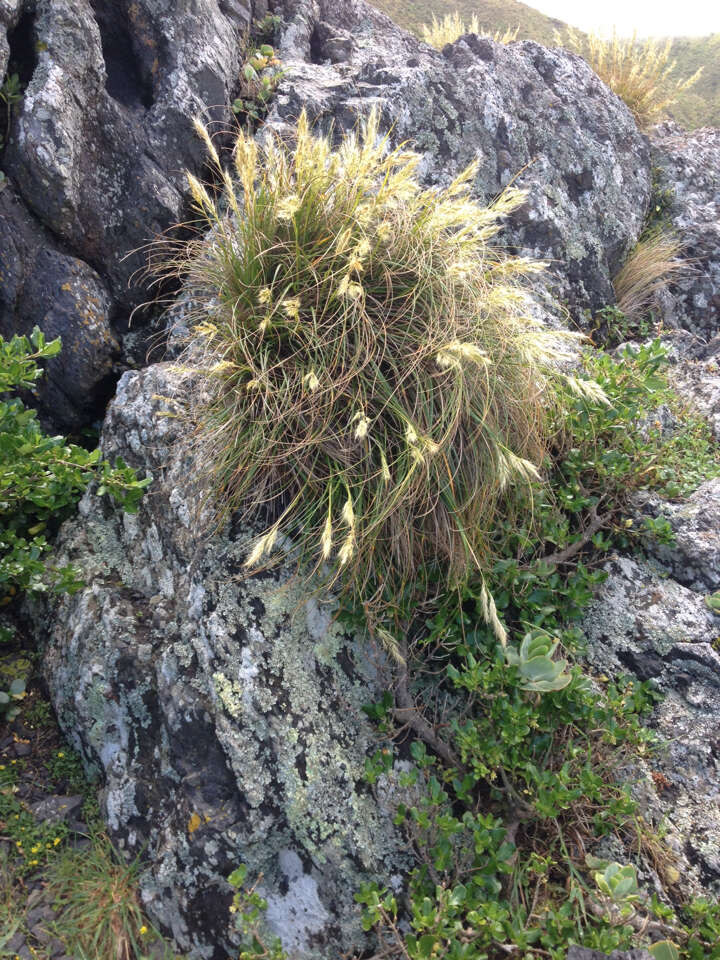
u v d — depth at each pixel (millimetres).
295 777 2494
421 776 2680
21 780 2832
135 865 2590
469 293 2953
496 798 2650
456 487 2828
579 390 2986
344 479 2695
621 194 5559
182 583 2906
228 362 2643
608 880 2277
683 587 3268
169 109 4246
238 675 2607
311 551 2824
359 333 2742
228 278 2945
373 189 3035
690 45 17500
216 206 4332
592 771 2695
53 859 2623
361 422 2461
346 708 2693
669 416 4059
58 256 3699
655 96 7043
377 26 5953
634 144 5965
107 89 4246
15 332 3590
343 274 2775
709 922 2354
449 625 2895
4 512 3254
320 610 2801
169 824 2561
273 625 2725
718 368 4734
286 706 2596
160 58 4316
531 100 5367
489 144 5043
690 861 2605
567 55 5898
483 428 2814
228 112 4590
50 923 2436
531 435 3061
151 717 2744
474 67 5207
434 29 7469
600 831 2633
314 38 5656
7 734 2969
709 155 6484
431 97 4867
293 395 2732
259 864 2457
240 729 2539
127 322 4000
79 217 3768
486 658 2828
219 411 2861
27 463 2895
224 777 2535
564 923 2285
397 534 2682
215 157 3000
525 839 2637
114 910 2484
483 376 2816
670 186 6172
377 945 2422
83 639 2922
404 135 4750
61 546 3281
